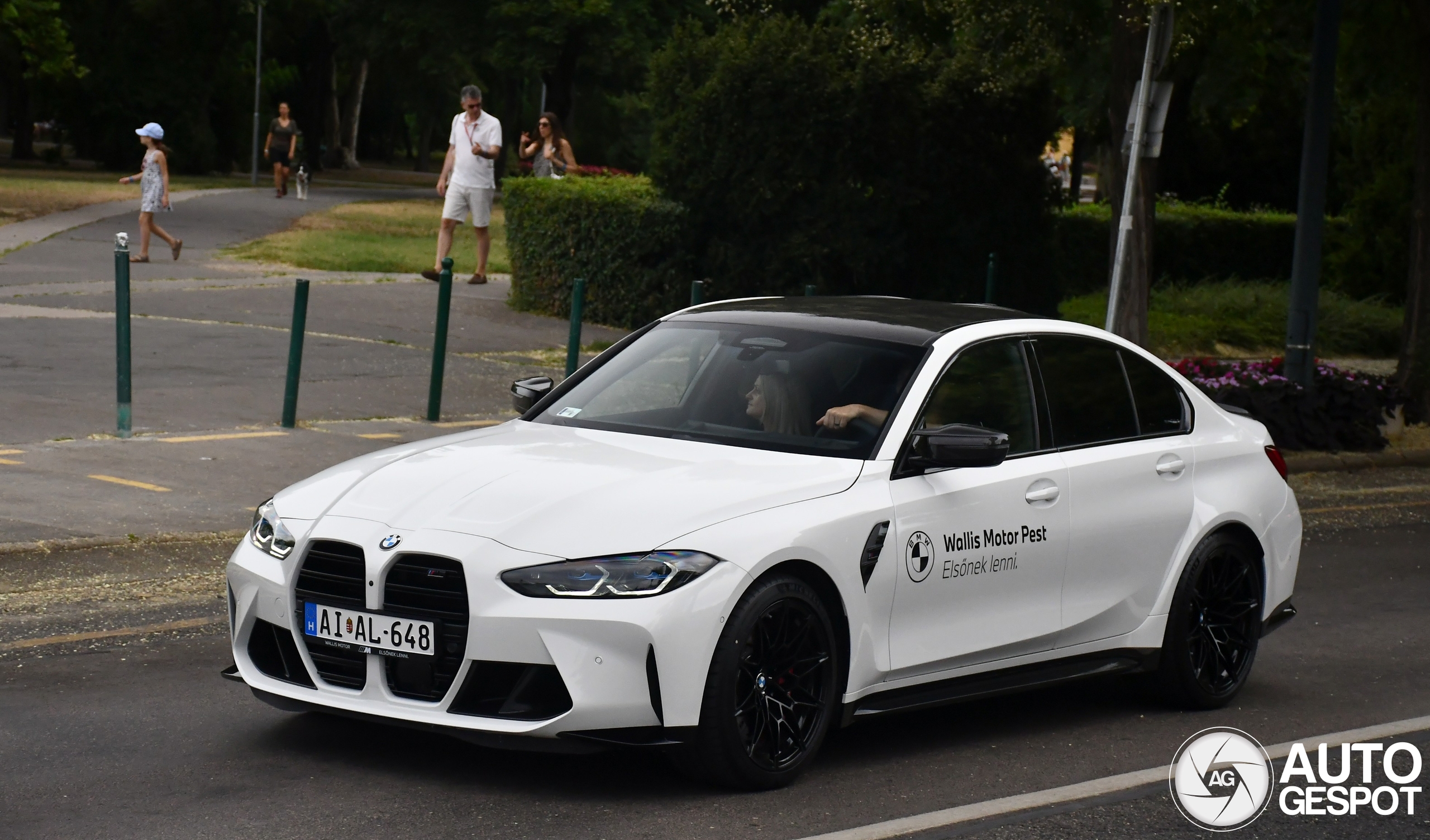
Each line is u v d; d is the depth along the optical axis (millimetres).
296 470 10977
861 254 20047
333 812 5074
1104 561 6543
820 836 5012
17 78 57906
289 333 17609
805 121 19797
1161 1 13031
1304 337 16328
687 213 20297
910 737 6387
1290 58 27797
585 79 55719
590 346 18781
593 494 5352
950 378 6238
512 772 5547
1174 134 35312
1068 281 28797
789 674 5453
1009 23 17000
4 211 31953
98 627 7387
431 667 5117
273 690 5406
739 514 5340
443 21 51375
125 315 11555
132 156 58719
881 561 5660
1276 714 7039
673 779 5539
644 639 5020
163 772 5414
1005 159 21297
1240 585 7148
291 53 74000
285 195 44375
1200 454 7078
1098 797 5699
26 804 5047
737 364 6383
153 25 57906
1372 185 28969
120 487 10062
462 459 5766
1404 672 7906
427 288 23250
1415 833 5492
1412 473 15398
